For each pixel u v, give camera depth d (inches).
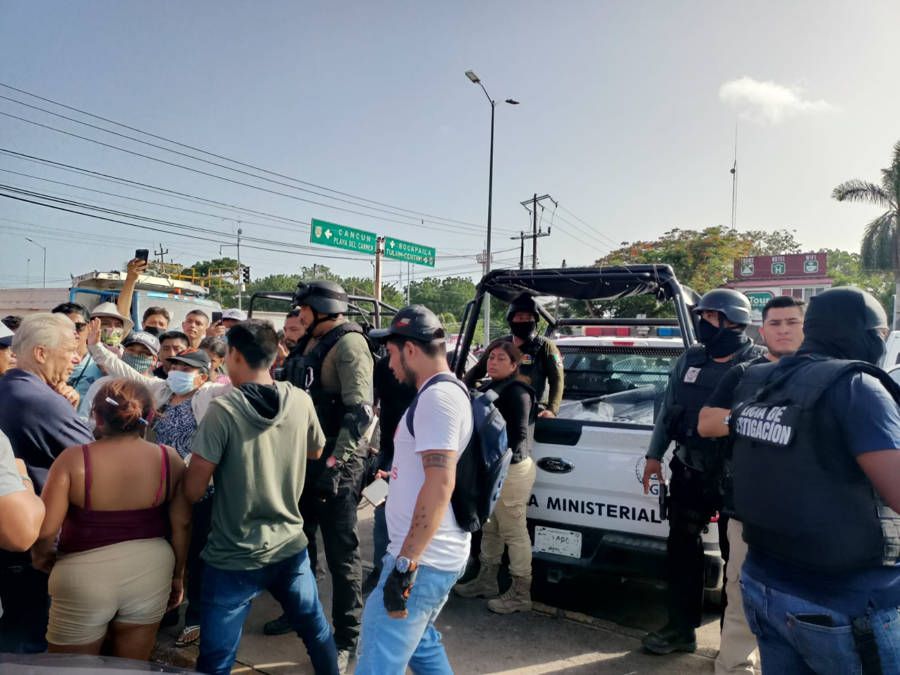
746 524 74.8
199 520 133.6
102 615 89.8
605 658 128.3
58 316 110.5
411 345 86.4
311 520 147.4
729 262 1192.2
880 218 1096.8
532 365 158.7
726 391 100.3
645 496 132.6
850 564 65.5
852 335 73.3
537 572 147.9
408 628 80.5
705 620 145.3
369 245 860.0
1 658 69.5
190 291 600.7
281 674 123.0
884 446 63.2
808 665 70.8
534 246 1309.1
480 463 84.8
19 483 78.5
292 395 104.7
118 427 91.4
